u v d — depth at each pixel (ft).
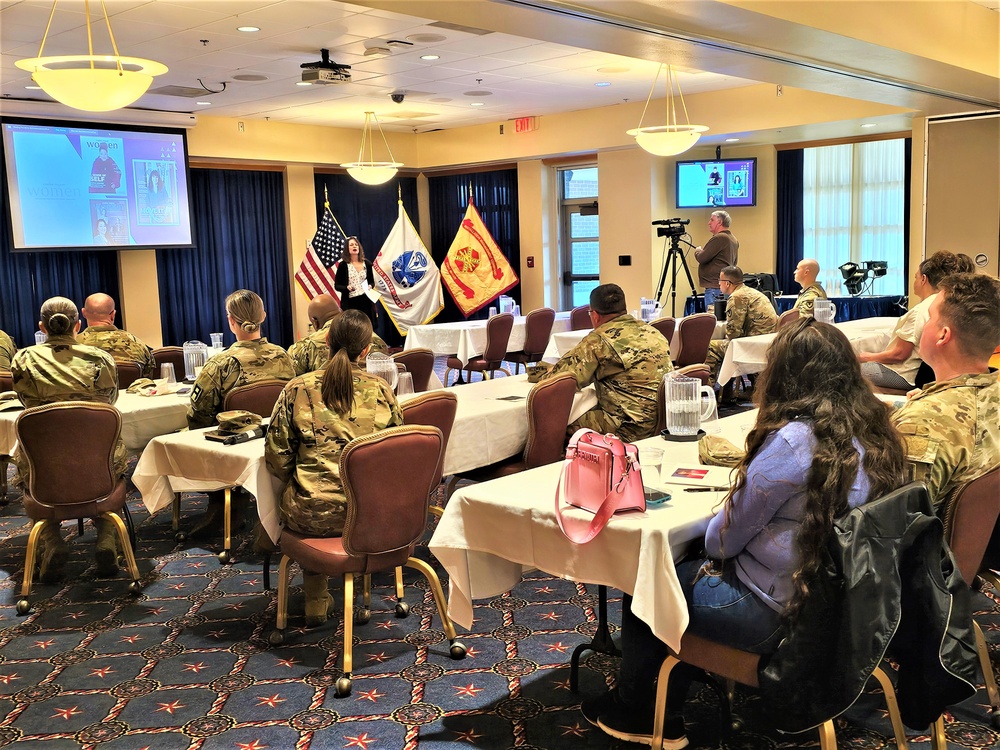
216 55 24.21
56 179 30.91
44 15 19.63
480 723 8.54
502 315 26.48
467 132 40.73
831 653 6.04
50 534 12.87
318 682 9.53
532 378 15.43
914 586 6.44
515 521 8.02
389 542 9.40
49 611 11.78
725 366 20.86
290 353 16.34
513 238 41.91
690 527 7.22
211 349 18.69
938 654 6.40
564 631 10.66
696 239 39.40
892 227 37.09
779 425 6.47
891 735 8.02
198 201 36.68
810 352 6.48
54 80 15.53
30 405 12.64
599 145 36.52
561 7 13.88
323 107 33.60
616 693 8.51
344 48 23.77
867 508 6.10
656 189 37.19
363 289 31.89
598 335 13.84
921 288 14.02
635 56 18.22
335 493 9.71
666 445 10.10
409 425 9.77
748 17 15.37
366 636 10.67
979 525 7.36
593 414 13.94
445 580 12.53
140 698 9.29
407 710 8.84
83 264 33.94
